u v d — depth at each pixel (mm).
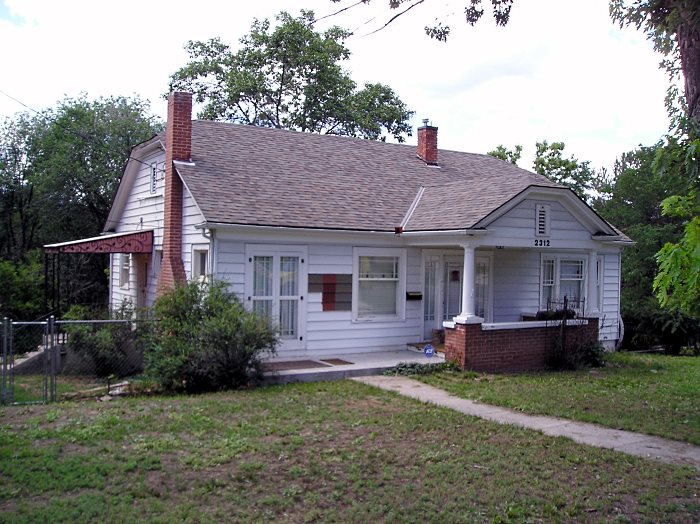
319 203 15375
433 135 20312
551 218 14664
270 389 11656
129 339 13312
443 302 16688
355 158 18781
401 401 10844
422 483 6797
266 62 32625
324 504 6199
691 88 8055
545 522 5941
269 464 7266
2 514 5684
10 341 10562
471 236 13719
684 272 7781
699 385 13109
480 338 14039
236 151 16656
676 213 8320
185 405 10031
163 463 7184
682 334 20188
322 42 32562
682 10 7902
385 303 15961
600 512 6191
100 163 27078
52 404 10102
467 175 20219
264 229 13672
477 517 5984
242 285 13867
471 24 10094
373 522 5844
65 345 13969
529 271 17969
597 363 15539
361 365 13641
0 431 8297
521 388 12172
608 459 7766
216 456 7438
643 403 11102
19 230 28781
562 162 34000
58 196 26469
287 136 18625
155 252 17719
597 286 19500
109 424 8711
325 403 10523
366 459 7531
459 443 8305
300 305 14586
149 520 5688
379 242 15633
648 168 29406
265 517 5867
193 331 11617
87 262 26625
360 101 34344
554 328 15188
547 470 7309
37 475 6656
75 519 5656
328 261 14961
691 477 7215
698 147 7457
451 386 12242
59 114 28531
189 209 15164
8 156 28469
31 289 20953
